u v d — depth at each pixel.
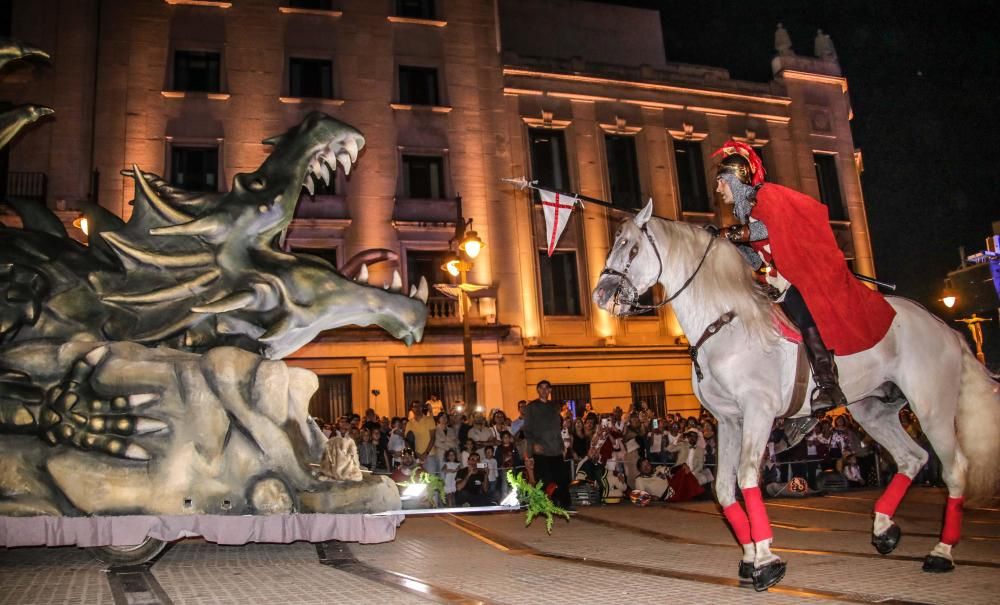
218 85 22.36
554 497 10.76
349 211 22.39
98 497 5.27
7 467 5.25
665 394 24.33
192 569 5.81
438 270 23.05
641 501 12.66
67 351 5.60
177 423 5.48
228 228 6.32
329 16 23.34
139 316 6.04
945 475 5.56
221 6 22.42
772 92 27.80
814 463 14.91
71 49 20.84
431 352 21.92
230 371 5.57
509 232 23.62
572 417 16.97
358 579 5.29
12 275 5.81
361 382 21.38
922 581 4.85
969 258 36.78
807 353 5.29
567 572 5.51
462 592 4.74
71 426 5.33
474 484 12.70
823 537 7.26
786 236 5.28
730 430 5.39
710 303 5.24
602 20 28.25
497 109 24.31
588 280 24.34
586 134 25.11
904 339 5.64
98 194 20.48
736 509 5.16
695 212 26.00
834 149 28.30
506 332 22.59
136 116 21.27
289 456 5.63
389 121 23.27
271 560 6.36
